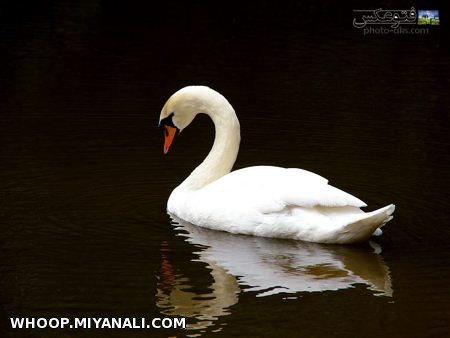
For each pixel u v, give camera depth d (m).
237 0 32.00
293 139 17.62
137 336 9.73
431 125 18.66
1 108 19.16
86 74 22.06
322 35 26.98
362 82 22.08
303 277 11.36
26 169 15.40
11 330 9.83
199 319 10.12
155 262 11.69
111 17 28.52
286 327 9.95
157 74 22.17
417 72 23.12
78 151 16.58
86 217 13.27
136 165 15.95
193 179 13.88
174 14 29.39
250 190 12.91
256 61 23.78
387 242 12.59
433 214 13.69
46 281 10.98
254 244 12.51
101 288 10.84
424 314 10.33
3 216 13.14
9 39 25.09
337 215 12.57
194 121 19.45
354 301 10.66
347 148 17.09
